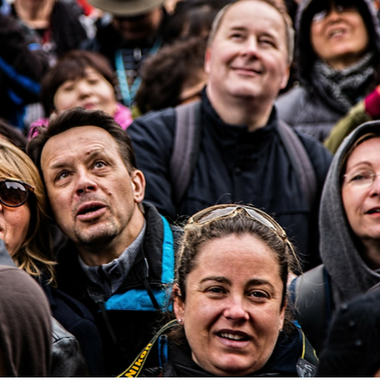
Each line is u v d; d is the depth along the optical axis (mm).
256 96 8758
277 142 8852
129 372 6223
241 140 8617
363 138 7527
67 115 7258
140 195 7363
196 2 11984
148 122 8805
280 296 5887
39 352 5160
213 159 8602
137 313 6938
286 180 8609
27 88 11680
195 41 10656
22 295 5215
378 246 7305
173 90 10328
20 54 11656
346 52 10742
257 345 5703
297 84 11438
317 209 8562
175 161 8516
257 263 5809
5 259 6059
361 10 10836
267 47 8914
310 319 7223
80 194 6961
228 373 5672
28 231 7121
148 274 7047
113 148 7230
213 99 8938
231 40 8945
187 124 8789
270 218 6230
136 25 12242
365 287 7246
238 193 8477
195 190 8406
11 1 13461
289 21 9359
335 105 10680
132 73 12219
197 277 5836
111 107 10602
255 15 8984
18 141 8500
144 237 7219
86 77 10430
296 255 6996
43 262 7078
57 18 13328
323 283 7402
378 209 7230
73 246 7277
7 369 4949
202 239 5977
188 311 5824
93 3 12297
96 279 7051
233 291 5734
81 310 6793
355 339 4754
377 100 9117
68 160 7066
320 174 8688
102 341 6863
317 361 6230
